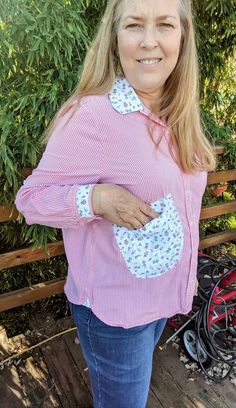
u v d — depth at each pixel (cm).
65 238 93
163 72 83
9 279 203
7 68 142
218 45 208
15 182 141
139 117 82
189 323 179
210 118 208
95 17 161
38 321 202
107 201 79
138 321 94
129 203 81
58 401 161
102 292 92
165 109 88
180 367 177
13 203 153
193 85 90
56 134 81
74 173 81
